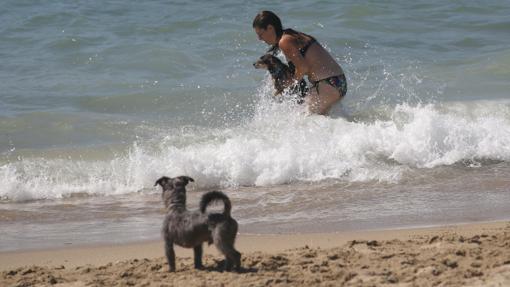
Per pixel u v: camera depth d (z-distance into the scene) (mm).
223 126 16031
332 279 7594
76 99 18344
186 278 7746
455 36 24219
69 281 7879
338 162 13805
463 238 9031
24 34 23875
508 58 21359
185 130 15820
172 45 22578
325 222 10695
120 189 13008
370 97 17641
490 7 27422
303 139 14305
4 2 26953
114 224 11039
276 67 14148
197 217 7746
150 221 11172
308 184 13078
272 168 13453
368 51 22469
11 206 12188
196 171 13258
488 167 13953
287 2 27641
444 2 27906
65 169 13750
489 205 11492
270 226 10508
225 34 23594
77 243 9977
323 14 26094
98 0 27672
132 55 21688
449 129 14688
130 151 14578
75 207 12055
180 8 26734
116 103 18000
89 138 15656
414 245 8914
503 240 8883
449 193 12305
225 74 20188
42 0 27391
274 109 15164
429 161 14195
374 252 8602
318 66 14227
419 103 16562
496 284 7191
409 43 23500
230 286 7406
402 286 7273
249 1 27797
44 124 16438
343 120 14906
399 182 13070
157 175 13211
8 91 18828
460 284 7227
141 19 25312
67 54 21984
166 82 19562
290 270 7953
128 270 8227
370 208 11492
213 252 9258
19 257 9297
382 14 26297
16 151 14633
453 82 19328
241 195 12484
